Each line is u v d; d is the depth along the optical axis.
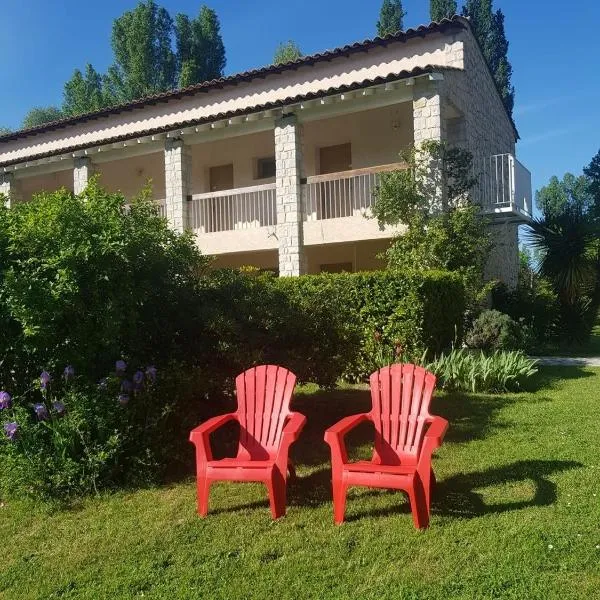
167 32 36.59
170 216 14.92
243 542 3.86
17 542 4.05
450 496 4.43
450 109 13.26
